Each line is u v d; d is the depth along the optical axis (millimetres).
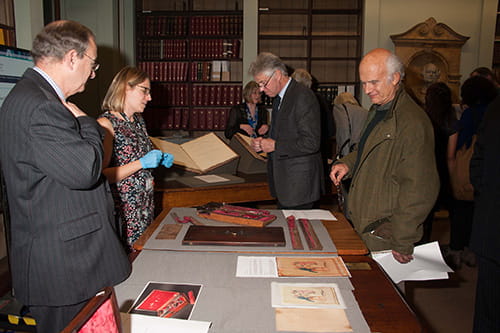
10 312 1799
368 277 1277
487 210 1753
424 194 1548
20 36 3883
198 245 1511
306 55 6582
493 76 3795
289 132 2416
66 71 1243
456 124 3168
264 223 1734
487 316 1812
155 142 3082
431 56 6242
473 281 3285
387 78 1648
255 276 1259
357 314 1048
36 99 1125
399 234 1550
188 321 1002
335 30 6535
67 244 1191
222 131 6453
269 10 6359
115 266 1263
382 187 1683
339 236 1628
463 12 6250
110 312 762
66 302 1198
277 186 2475
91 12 5742
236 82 6410
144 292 1158
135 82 1910
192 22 6297
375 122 1847
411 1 6242
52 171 1099
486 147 1771
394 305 1104
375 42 6262
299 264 1343
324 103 3547
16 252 1225
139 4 6395
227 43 6305
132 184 1923
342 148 3553
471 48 6309
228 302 1100
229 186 2809
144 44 6363
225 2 6449
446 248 3789
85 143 1144
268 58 2350
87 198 1243
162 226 1739
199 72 6363
